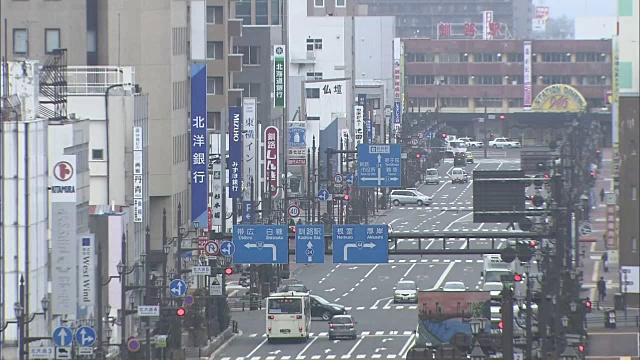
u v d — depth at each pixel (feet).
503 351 572.51
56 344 538.47
